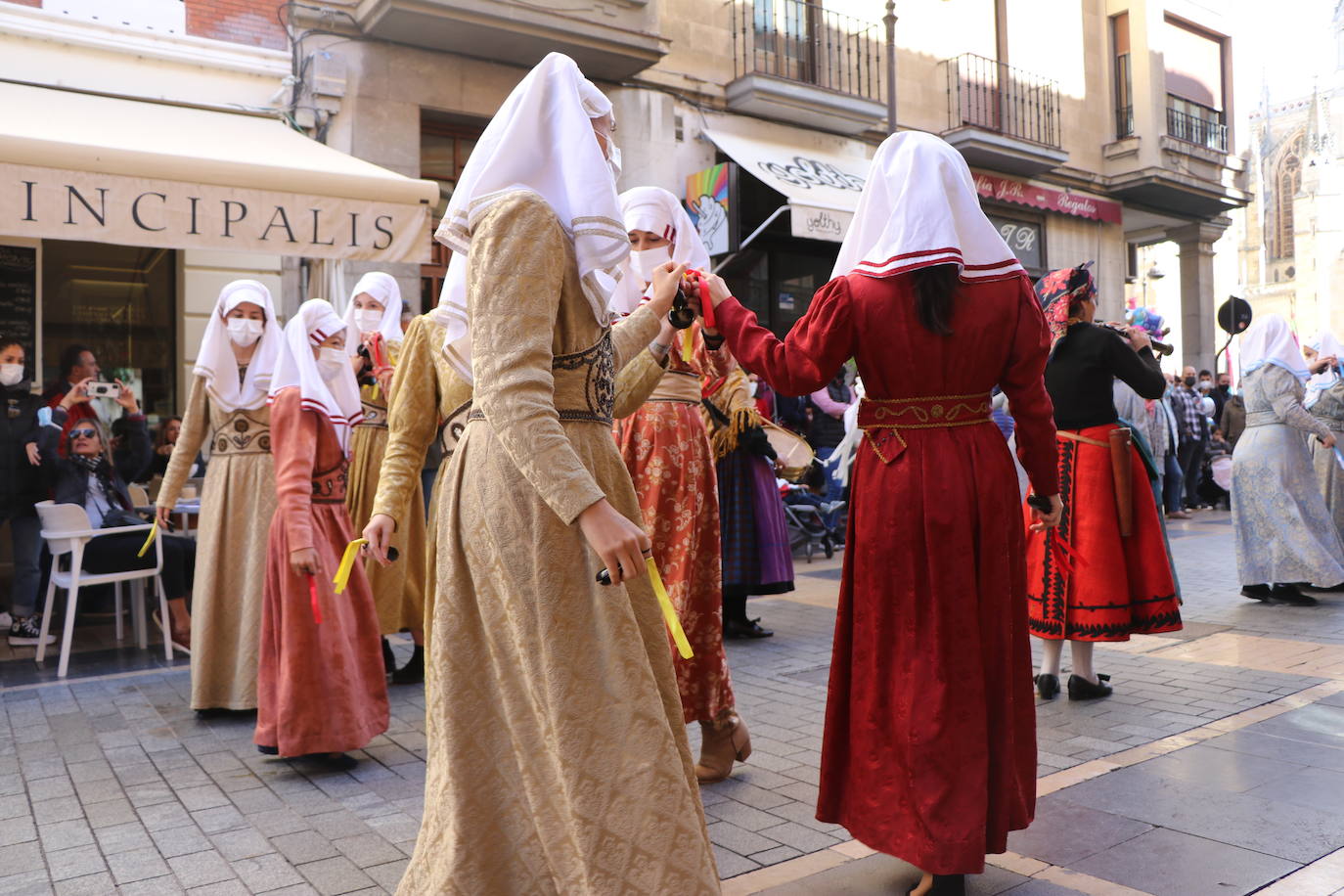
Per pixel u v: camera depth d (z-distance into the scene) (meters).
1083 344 4.31
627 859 1.66
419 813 3.19
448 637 1.85
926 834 2.30
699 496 3.32
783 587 5.65
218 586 4.34
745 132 12.52
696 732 4.05
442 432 2.89
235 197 5.75
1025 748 2.49
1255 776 3.29
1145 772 3.36
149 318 9.34
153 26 8.70
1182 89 18.31
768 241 12.97
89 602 6.55
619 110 11.38
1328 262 53.34
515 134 1.84
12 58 8.16
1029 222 16.17
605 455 1.92
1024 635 2.52
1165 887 2.50
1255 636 5.54
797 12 13.05
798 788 3.28
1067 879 2.56
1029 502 2.73
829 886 2.55
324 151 7.27
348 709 3.60
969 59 15.09
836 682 2.58
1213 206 18.44
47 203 5.25
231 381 4.36
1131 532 4.23
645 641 1.86
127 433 6.86
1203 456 13.38
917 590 2.42
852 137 13.59
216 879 2.69
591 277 1.88
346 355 4.37
